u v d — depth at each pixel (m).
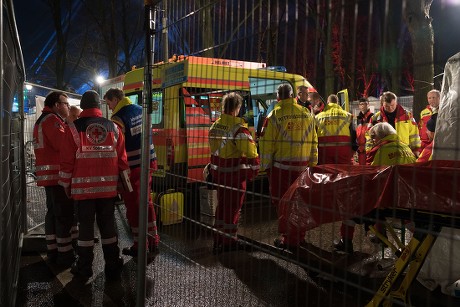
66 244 4.28
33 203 8.03
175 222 5.43
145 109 2.77
